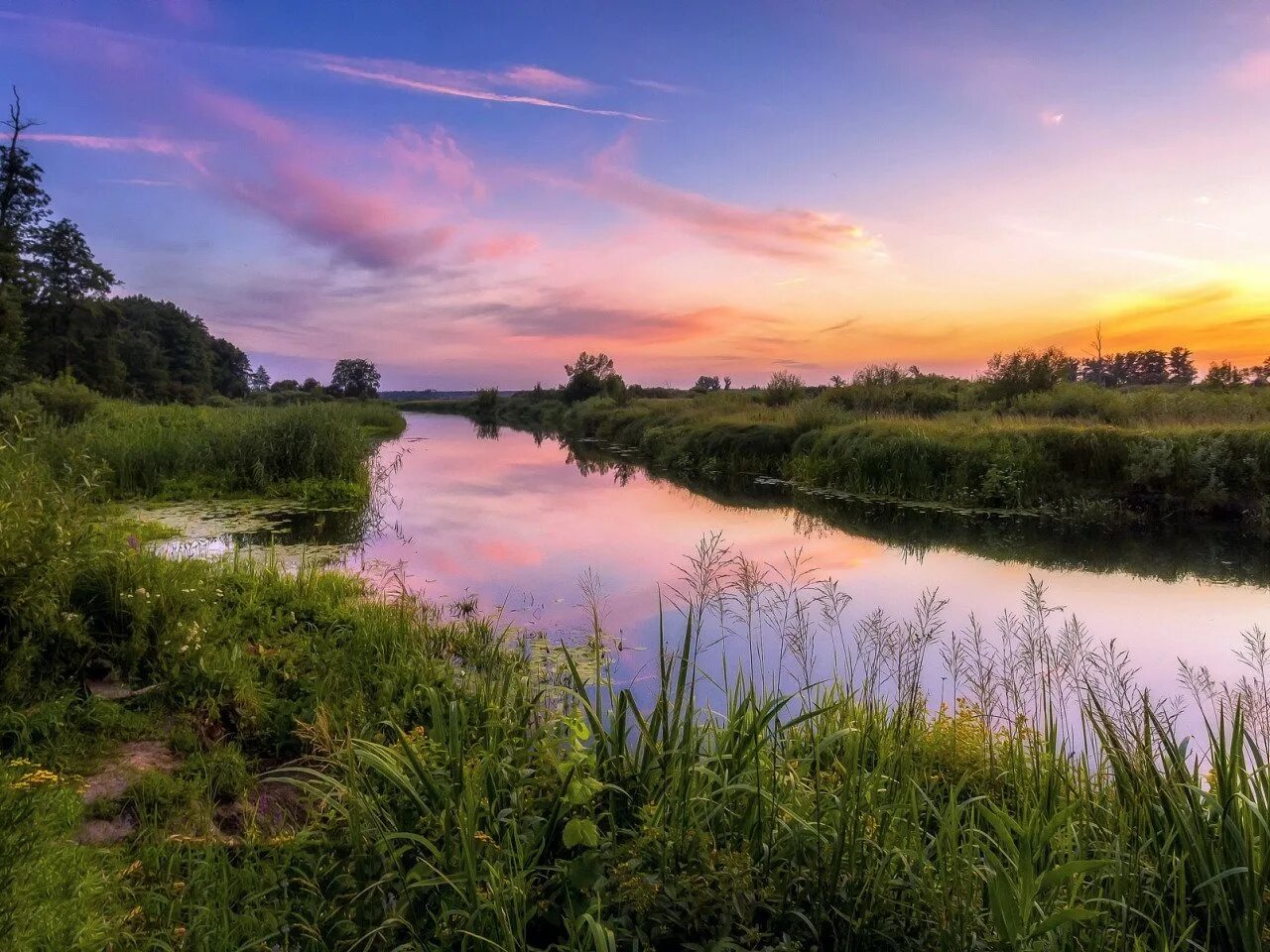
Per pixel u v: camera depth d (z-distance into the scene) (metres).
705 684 5.26
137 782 3.34
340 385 101.62
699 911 2.24
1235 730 2.57
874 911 2.33
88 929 2.20
